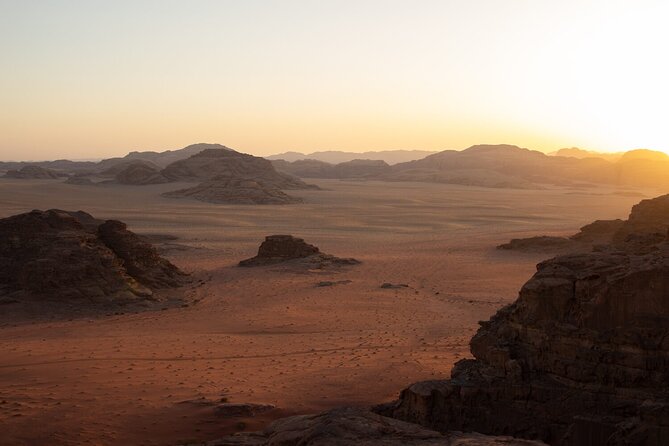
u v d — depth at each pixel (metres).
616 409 17.02
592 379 17.70
